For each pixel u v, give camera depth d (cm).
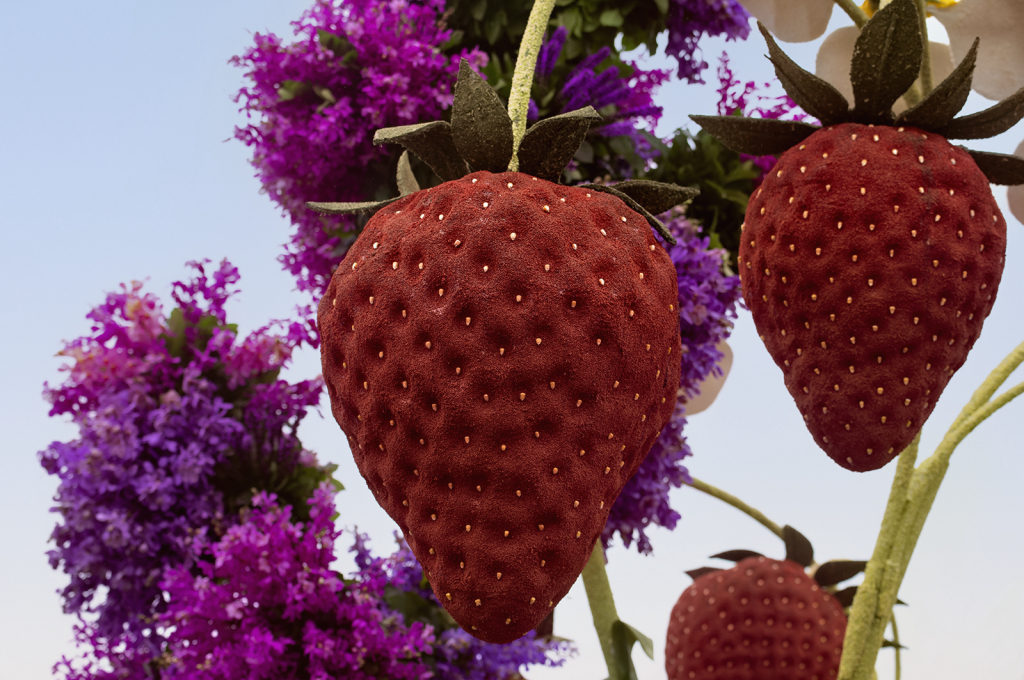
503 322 398
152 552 671
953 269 433
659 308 408
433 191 411
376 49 658
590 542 402
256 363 712
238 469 703
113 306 712
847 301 435
